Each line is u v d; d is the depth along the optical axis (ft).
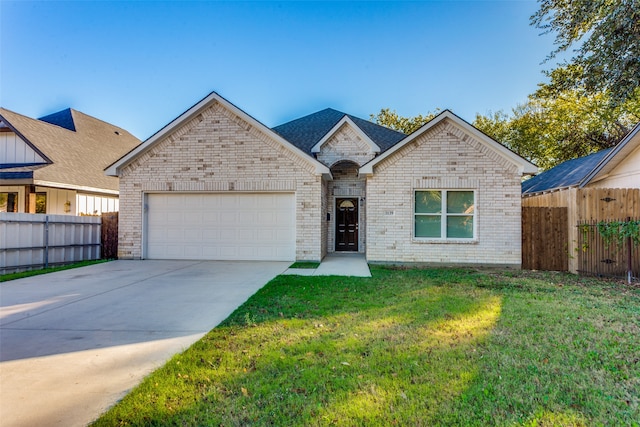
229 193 37.76
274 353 12.26
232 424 8.28
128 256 38.32
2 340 14.08
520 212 33.06
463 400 9.17
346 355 12.05
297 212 36.63
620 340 13.32
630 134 32.60
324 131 51.11
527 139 87.56
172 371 11.00
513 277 27.73
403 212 34.60
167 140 37.96
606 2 26.55
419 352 12.23
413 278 26.76
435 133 34.42
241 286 24.22
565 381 10.16
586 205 30.30
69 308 18.72
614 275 29.22
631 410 8.71
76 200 50.44
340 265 34.19
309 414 8.61
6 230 30.22
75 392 9.96
